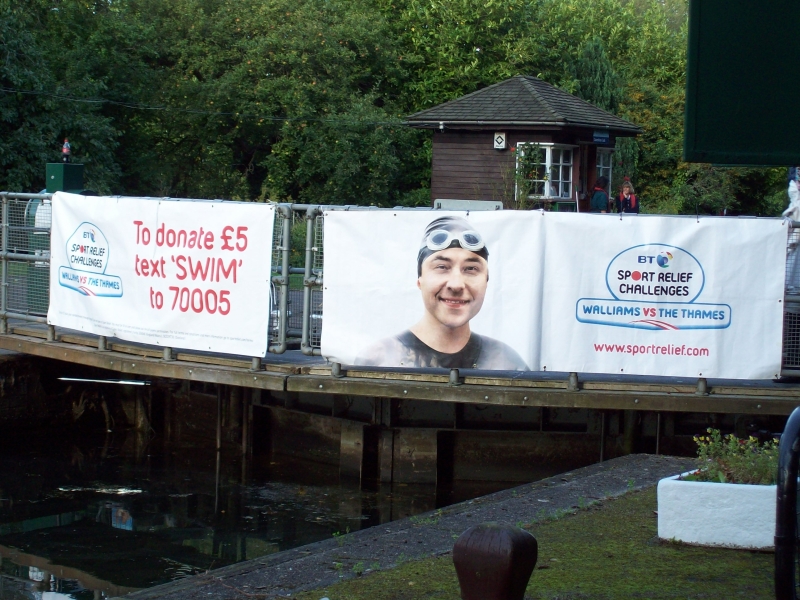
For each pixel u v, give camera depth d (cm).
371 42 4025
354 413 1093
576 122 2866
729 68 393
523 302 892
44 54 3425
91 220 1098
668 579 515
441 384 927
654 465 794
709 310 880
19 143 3155
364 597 495
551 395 905
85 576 784
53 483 1079
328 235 933
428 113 2973
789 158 393
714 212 4044
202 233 1000
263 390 1174
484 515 657
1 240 1222
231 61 3944
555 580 514
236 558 830
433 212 906
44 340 1185
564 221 886
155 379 1302
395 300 918
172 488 1062
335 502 1005
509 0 4216
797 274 896
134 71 3822
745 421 988
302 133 3722
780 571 406
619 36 4944
